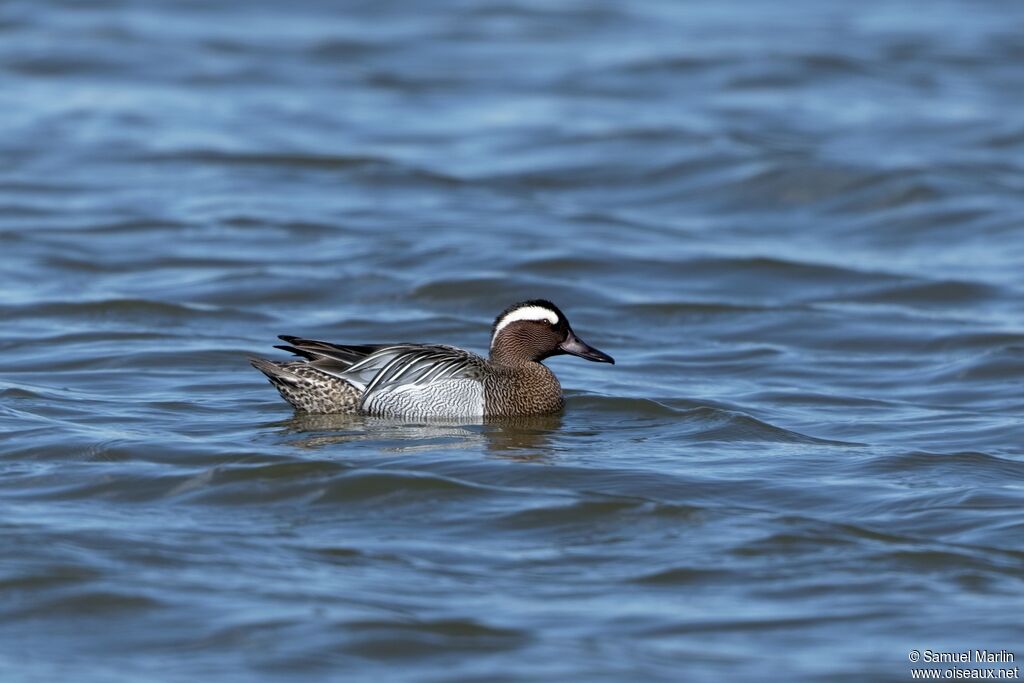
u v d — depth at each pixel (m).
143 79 34.75
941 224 25.30
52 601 9.78
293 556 10.66
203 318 19.36
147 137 30.12
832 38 39.38
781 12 43.12
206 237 23.69
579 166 28.73
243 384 16.06
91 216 24.72
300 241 23.64
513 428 14.54
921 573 10.52
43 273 21.47
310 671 8.92
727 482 12.53
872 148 29.53
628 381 16.83
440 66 36.84
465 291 20.98
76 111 31.91
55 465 12.61
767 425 14.55
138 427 13.99
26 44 37.09
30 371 16.41
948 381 16.94
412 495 11.98
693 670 8.98
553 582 10.33
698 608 9.92
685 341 19.05
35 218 24.50
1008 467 13.05
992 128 31.08
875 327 19.56
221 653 9.14
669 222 25.80
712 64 36.19
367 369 14.79
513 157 29.38
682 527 11.38
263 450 13.12
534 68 36.59
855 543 11.04
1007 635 9.50
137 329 18.66
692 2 44.53
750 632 9.55
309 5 43.50
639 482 12.45
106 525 11.12
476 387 14.83
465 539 11.12
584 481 12.48
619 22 41.66
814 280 22.11
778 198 26.94
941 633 9.54
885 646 9.34
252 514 11.54
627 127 30.81
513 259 22.52
